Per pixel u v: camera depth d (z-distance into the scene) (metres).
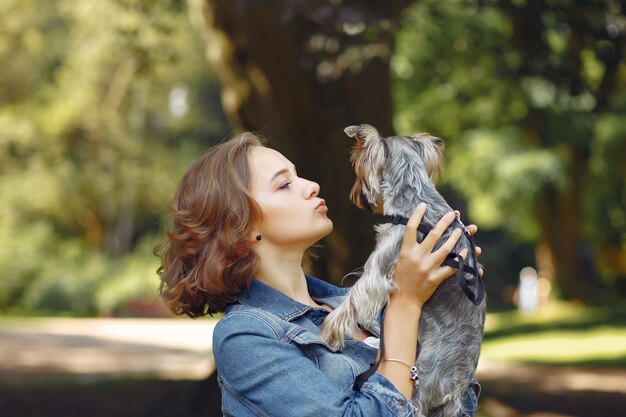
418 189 2.68
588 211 30.19
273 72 9.23
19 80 29.09
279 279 2.82
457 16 16.84
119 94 29.28
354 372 2.64
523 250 40.69
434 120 25.09
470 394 2.80
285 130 9.40
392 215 2.67
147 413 10.73
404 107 24.70
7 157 29.78
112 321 27.53
